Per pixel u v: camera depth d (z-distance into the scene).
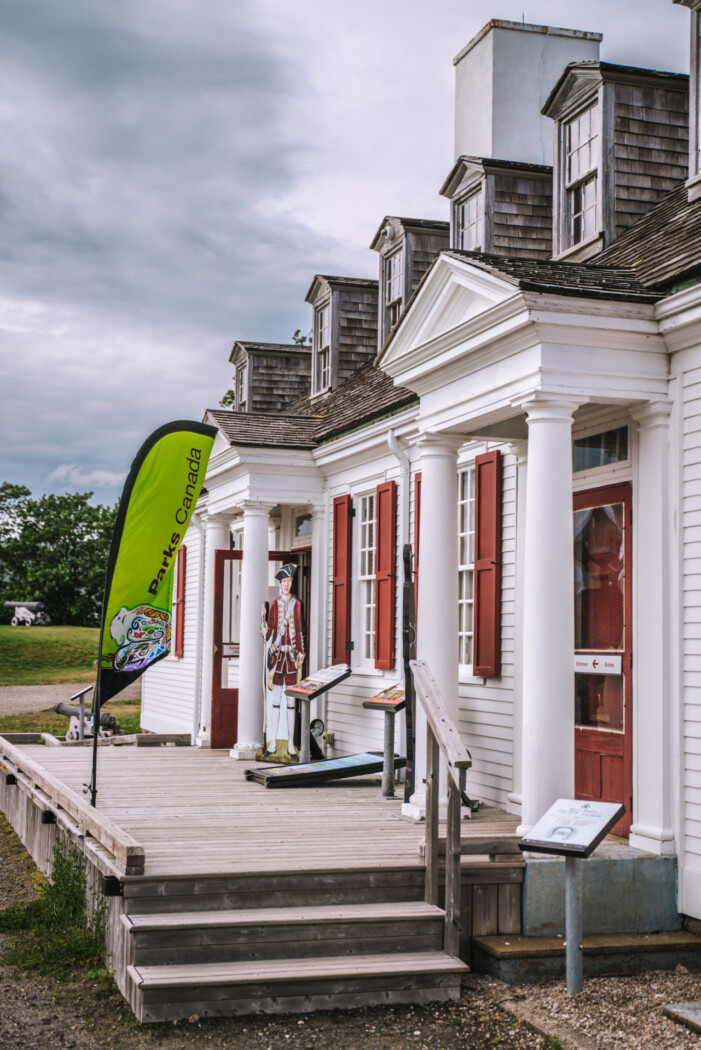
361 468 11.82
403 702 9.04
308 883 6.03
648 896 6.37
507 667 8.55
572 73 9.70
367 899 6.13
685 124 9.70
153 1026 5.21
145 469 7.61
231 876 5.88
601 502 7.46
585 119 9.81
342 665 11.25
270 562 14.42
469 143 12.34
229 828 7.30
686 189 9.10
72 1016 5.38
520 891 6.29
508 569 8.63
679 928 6.39
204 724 14.09
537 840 5.52
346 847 6.68
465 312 7.38
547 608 6.46
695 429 6.48
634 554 6.91
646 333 6.61
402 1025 5.30
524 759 6.51
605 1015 5.30
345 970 5.51
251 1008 5.38
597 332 6.55
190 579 17.84
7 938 6.90
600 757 7.41
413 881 6.22
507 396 6.93
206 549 14.77
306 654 13.23
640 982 5.86
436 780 6.21
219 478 13.48
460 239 11.57
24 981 5.95
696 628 6.37
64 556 62.03
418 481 10.34
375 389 12.72
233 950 5.61
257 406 18.72
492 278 6.70
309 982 5.45
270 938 5.66
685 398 6.57
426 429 8.09
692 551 6.45
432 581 8.01
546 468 6.55
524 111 11.95
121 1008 5.47
